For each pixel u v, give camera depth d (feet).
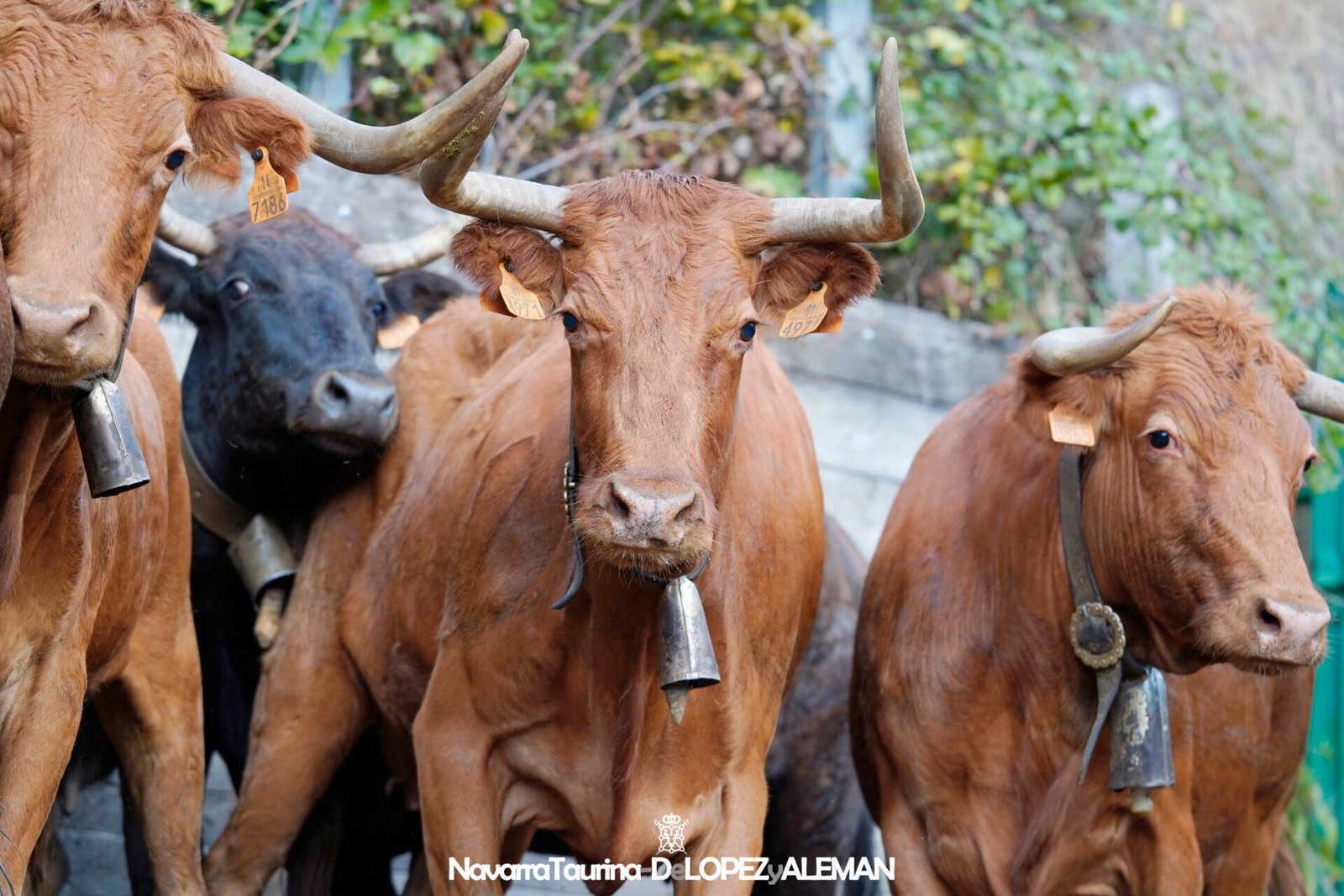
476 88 14.42
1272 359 18.38
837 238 15.76
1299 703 23.06
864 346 32.68
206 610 22.91
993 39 36.06
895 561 20.51
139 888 21.35
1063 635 18.89
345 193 29.45
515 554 17.25
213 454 22.63
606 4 34.22
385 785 23.13
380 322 23.50
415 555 19.61
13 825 14.51
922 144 34.86
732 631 17.01
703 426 14.94
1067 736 18.97
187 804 19.70
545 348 20.12
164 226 22.63
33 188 13.42
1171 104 37.58
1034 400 18.45
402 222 29.96
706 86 34.27
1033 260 36.24
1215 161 36.11
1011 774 19.07
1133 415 18.15
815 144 35.09
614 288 15.14
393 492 21.58
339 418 20.99
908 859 19.39
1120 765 18.35
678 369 14.85
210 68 14.71
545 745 17.02
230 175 15.40
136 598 18.17
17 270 13.05
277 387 21.56
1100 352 17.60
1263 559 17.11
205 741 23.21
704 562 15.56
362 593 21.01
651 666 16.12
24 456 13.85
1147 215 34.83
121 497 17.20
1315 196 37.40
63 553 14.88
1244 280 35.01
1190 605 17.60
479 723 17.21
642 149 34.76
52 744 14.89
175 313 23.16
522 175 32.99
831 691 24.13
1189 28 39.42
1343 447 32.60
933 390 33.42
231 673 23.09
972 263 35.65
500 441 18.60
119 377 18.03
